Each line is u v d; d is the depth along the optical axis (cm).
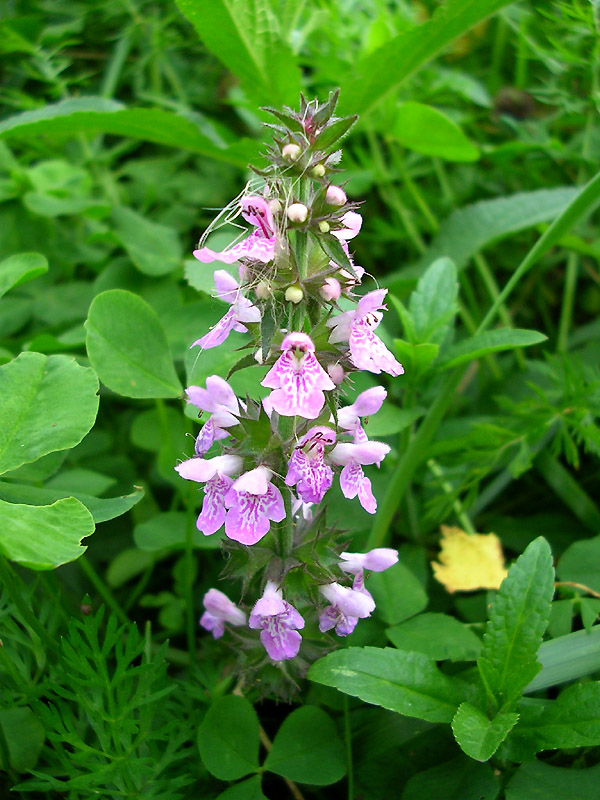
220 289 14
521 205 25
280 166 12
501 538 22
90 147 31
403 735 15
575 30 22
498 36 32
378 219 29
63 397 15
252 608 15
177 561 21
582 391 19
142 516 22
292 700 16
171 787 14
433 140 26
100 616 13
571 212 18
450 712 13
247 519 13
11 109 30
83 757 13
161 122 22
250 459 14
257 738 15
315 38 28
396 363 13
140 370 16
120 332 16
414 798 14
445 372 22
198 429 23
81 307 25
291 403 12
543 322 29
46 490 15
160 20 31
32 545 12
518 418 20
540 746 13
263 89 23
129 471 23
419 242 28
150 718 14
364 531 20
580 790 13
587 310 29
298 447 13
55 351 23
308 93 28
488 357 25
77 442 14
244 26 21
